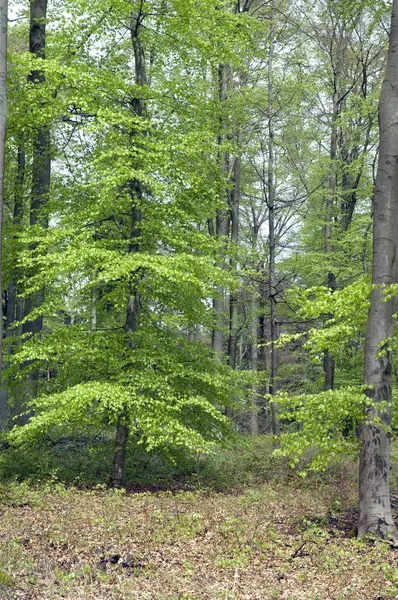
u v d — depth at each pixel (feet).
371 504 32.27
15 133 46.91
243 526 32.30
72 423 45.32
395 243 34.01
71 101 42.09
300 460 55.36
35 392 47.09
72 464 49.57
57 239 41.57
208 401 47.78
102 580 23.16
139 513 34.42
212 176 47.26
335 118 75.66
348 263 74.84
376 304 33.60
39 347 42.29
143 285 45.60
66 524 30.22
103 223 46.39
